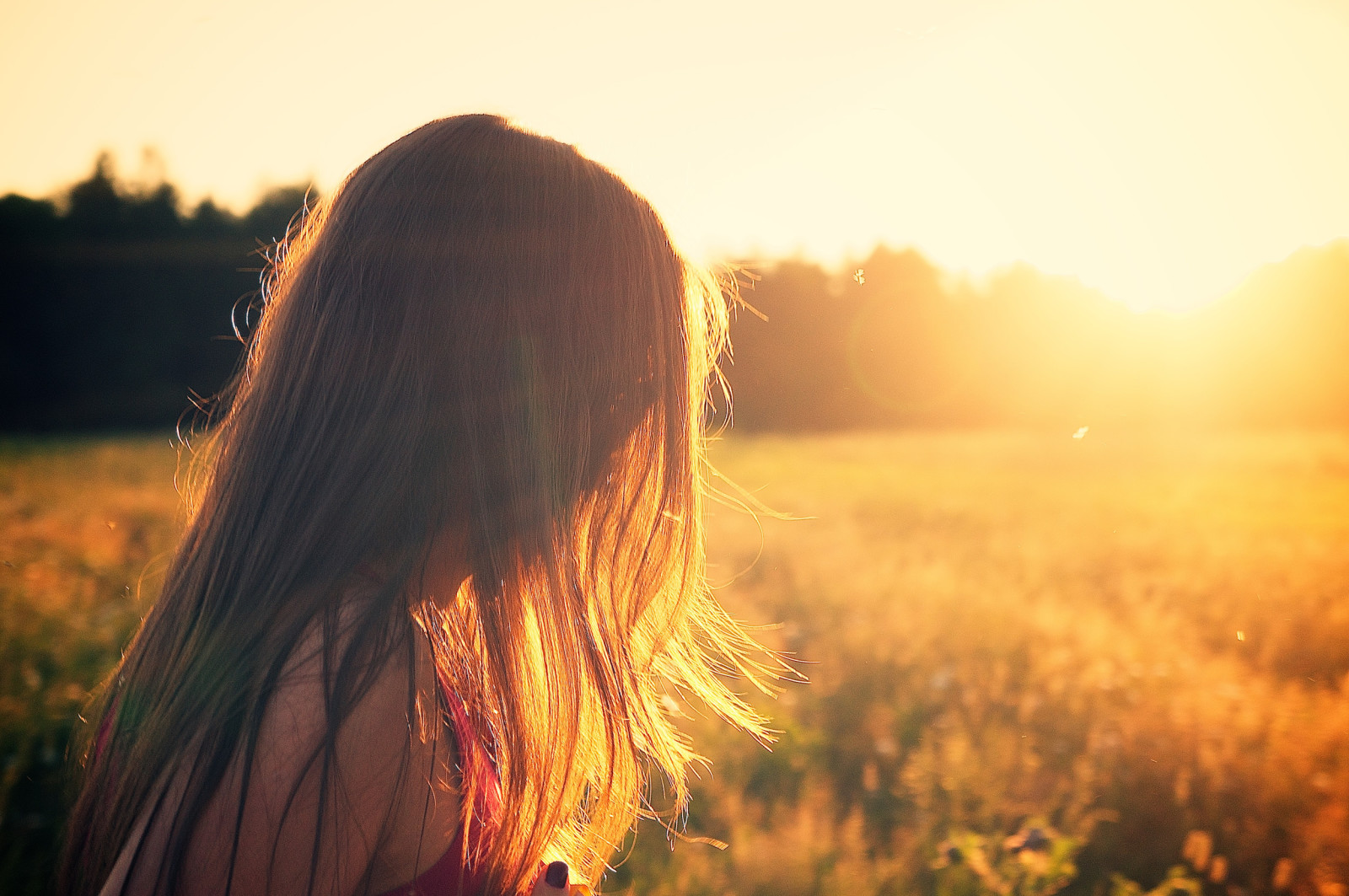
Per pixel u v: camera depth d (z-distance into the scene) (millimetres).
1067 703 4070
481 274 658
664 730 968
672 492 790
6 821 2701
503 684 675
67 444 22484
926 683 4336
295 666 564
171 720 560
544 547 677
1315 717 3762
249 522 623
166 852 526
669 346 769
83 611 5133
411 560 614
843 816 3156
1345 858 2736
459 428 642
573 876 820
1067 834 2912
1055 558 7953
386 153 694
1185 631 5305
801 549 8242
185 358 31750
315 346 649
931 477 17656
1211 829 2992
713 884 2582
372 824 570
